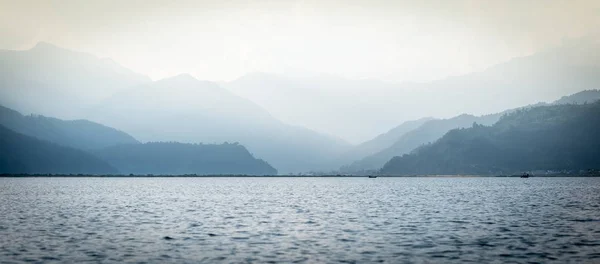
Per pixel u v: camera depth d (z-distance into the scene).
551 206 115.50
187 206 119.69
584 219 85.44
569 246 57.12
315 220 85.19
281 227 74.94
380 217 90.31
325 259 50.38
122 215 94.38
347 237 64.38
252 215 94.94
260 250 55.09
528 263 48.34
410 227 74.69
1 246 56.75
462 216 91.75
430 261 49.50
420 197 159.88
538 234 66.81
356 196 169.00
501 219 86.00
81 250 54.75
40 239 62.03
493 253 53.25
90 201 137.88
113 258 50.59
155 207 116.00
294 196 170.75
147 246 57.41
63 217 89.56
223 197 164.25
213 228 73.62
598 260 49.47
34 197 157.12
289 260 49.91
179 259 50.34
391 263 48.59
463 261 49.41
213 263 48.56
